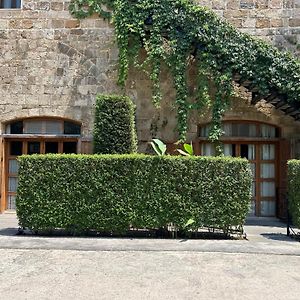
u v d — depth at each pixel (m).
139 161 7.34
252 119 10.48
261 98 9.67
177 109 10.26
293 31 10.58
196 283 4.58
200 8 9.77
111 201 7.30
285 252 6.08
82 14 10.75
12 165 10.82
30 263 5.34
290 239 7.34
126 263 5.38
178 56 9.97
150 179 7.30
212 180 7.30
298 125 10.45
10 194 10.76
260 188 10.67
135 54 10.38
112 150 9.21
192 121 10.43
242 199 7.30
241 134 10.66
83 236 7.32
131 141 9.39
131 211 7.27
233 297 4.15
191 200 7.26
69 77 10.69
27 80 10.70
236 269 5.16
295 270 5.14
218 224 7.25
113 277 4.75
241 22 10.67
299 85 9.02
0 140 10.62
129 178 7.33
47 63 10.72
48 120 10.76
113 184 7.33
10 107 10.66
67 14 10.81
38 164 7.43
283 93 9.23
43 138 10.67
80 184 7.35
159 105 10.26
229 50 9.45
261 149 10.70
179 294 4.21
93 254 5.85
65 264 5.30
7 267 5.15
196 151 10.37
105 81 10.67
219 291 4.32
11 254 5.79
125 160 7.36
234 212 7.27
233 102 10.45
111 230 7.36
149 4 10.20
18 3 10.97
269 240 7.18
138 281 4.61
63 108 10.63
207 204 7.26
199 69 10.05
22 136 10.67
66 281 4.59
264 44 9.35
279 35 10.59
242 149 10.70
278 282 4.65
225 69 9.66
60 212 7.33
